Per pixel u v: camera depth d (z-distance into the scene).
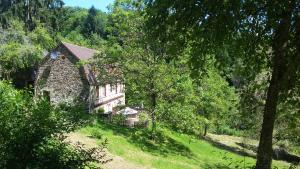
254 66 8.46
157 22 7.92
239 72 8.68
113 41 32.03
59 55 42.78
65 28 100.56
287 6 7.08
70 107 7.38
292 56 7.38
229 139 46.66
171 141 34.09
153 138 31.33
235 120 23.70
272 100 7.60
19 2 79.19
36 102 7.15
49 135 6.68
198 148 35.44
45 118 6.66
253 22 7.60
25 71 48.94
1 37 49.16
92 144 22.34
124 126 34.09
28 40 51.03
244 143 36.16
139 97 31.58
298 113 8.62
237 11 7.14
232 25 7.24
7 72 43.25
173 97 30.97
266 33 7.81
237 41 7.68
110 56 31.02
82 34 104.12
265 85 8.98
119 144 26.11
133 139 29.03
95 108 42.19
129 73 30.98
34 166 6.25
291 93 7.98
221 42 7.57
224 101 34.41
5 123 6.46
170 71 29.53
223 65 8.16
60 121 6.95
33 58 46.81
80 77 41.97
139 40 28.14
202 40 7.85
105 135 27.53
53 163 6.39
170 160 26.48
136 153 25.28
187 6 7.43
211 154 33.88
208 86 31.84
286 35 7.31
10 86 7.34
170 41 8.27
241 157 33.91
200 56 8.03
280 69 7.50
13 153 6.28
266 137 7.66
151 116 31.31
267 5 7.32
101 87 43.62
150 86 30.61
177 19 7.62
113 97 47.03
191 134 37.00
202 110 35.81
